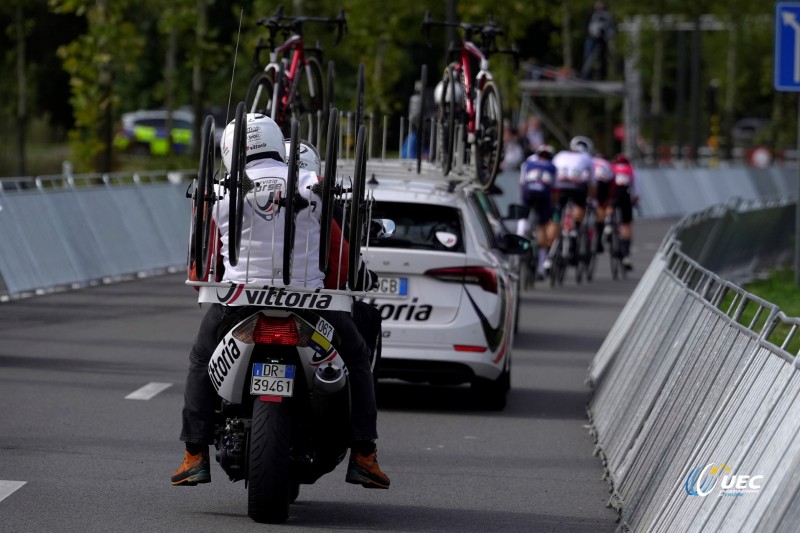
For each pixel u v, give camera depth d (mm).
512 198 86688
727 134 174500
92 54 74438
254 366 17734
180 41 109875
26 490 20422
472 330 28000
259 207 18031
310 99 35000
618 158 63219
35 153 140375
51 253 50500
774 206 69750
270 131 18422
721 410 16625
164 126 170875
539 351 38656
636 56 131375
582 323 45438
